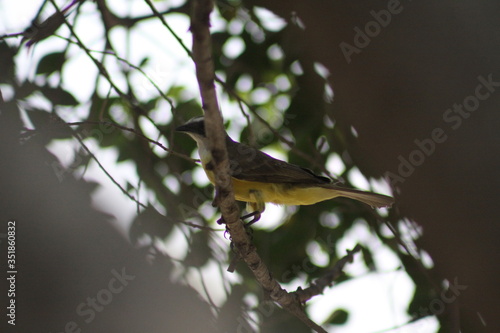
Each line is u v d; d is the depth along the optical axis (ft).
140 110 39.99
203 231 46.11
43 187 33.19
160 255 37.86
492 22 27.07
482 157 26.48
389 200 36.27
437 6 27.43
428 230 28.91
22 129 33.86
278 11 40.45
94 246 33.76
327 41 29.73
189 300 36.55
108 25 45.09
